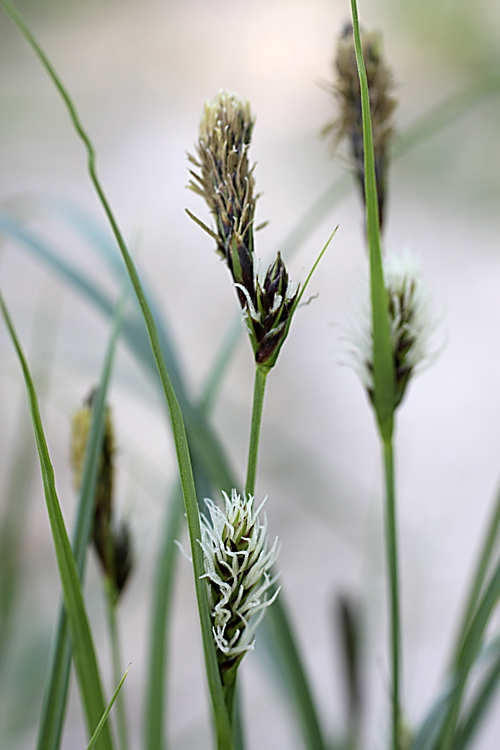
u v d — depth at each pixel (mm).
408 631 674
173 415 203
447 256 1192
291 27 1861
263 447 888
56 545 221
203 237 1265
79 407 253
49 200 338
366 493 829
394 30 1737
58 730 228
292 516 826
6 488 710
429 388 1012
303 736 264
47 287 1043
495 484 870
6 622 370
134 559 256
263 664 301
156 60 1762
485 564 262
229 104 209
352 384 1045
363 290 240
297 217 1269
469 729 263
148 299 283
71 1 1907
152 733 268
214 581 205
